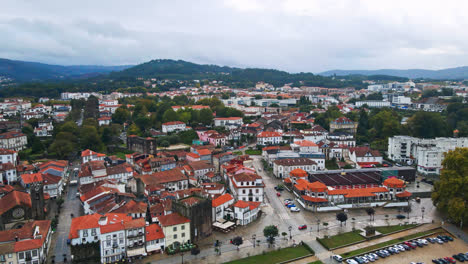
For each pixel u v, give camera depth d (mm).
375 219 184250
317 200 192500
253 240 159375
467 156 189500
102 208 170250
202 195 176750
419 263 142625
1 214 161750
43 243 139375
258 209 187750
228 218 179000
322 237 162750
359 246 155500
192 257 144375
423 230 172250
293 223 178750
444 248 156000
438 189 192250
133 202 173000
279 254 146625
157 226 154250
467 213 167625
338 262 141375
